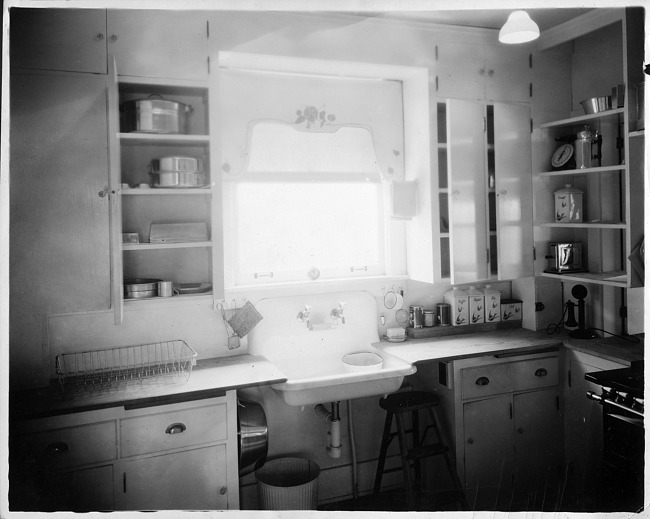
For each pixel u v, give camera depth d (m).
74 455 2.22
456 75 3.12
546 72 3.32
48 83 2.37
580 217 3.19
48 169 2.38
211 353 2.91
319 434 3.14
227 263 2.95
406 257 3.34
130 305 2.53
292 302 3.07
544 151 3.33
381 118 3.17
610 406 2.42
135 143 2.64
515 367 3.01
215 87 2.63
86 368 2.62
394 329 3.20
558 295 3.42
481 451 2.96
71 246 2.41
